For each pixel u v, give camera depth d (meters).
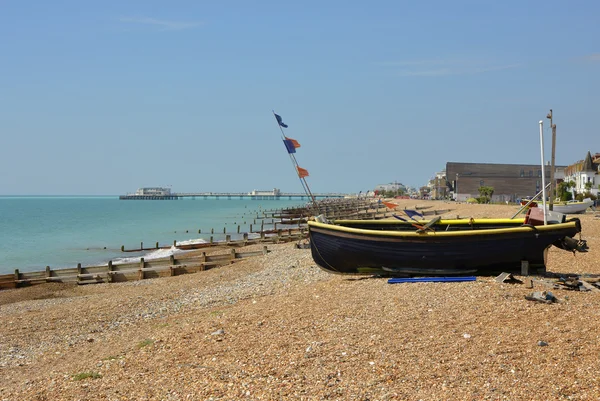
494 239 16.16
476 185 124.88
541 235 15.89
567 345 9.75
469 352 9.70
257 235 61.06
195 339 12.05
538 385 8.12
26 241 58.09
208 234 66.06
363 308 13.49
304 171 21.23
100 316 18.52
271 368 9.56
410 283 15.88
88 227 81.56
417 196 179.62
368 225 20.62
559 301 12.89
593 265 18.97
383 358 9.68
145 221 98.69
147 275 28.20
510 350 9.66
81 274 27.14
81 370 10.75
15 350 14.41
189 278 26.66
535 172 127.12
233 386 8.84
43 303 21.88
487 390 8.05
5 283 26.17
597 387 7.94
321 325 12.27
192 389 8.87
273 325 12.64
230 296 19.80
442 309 12.73
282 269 25.36
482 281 15.27
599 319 11.31
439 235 16.56
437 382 8.46
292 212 101.06
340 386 8.55
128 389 9.12
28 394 9.45
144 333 14.44
